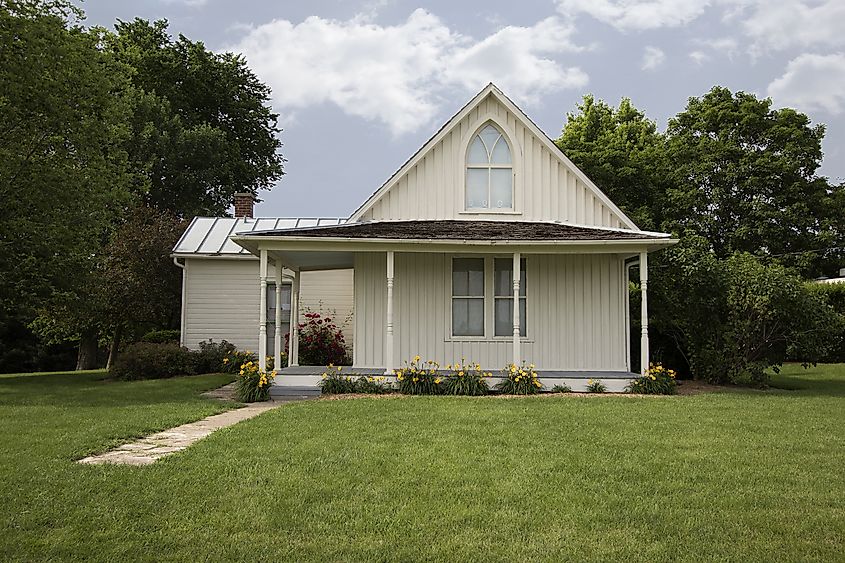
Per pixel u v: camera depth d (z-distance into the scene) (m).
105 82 22.20
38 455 8.62
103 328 27.70
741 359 18.45
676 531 6.09
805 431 10.48
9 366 33.00
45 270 21.56
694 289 18.31
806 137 34.09
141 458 8.70
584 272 18.02
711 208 33.88
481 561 5.43
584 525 6.21
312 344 22.86
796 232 33.38
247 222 26.39
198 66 39.97
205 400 15.03
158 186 37.09
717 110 35.00
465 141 18.61
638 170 32.25
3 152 19.47
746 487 7.39
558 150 18.39
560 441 9.62
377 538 5.89
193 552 5.57
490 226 17.55
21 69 19.77
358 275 17.97
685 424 11.09
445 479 7.56
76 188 20.89
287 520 6.27
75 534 5.92
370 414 12.14
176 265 24.19
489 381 16.05
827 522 6.30
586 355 17.86
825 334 18.14
